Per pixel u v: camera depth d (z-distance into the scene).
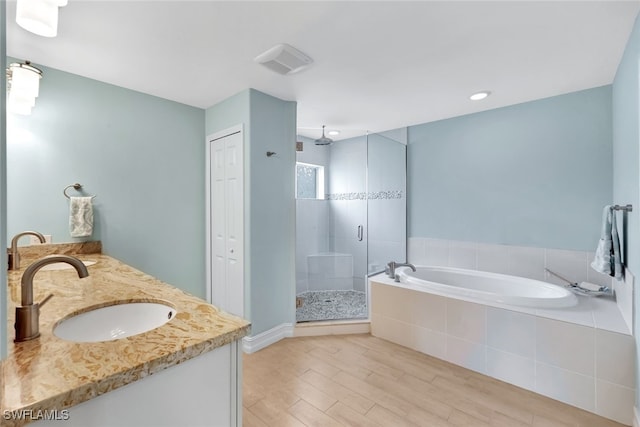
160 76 2.30
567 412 1.80
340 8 1.51
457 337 2.34
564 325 1.91
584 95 2.57
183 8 1.51
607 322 1.88
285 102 2.81
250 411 1.77
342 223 3.80
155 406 0.77
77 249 2.25
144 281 1.53
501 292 2.88
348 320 2.97
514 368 2.08
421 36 1.76
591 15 1.56
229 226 2.73
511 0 1.45
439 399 1.90
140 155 2.61
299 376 2.15
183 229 2.89
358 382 2.08
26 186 2.06
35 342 0.82
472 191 3.21
